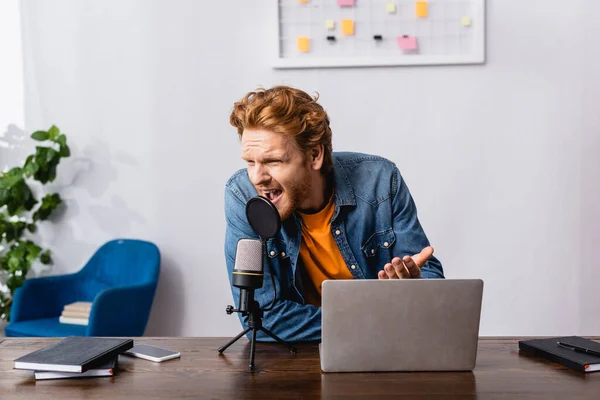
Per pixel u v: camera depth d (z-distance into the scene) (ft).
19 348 5.32
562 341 5.08
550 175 10.74
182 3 10.89
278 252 5.91
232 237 5.94
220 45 10.89
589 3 10.55
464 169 10.77
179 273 11.14
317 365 4.74
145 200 11.15
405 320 4.51
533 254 10.82
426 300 4.50
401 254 6.10
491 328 10.91
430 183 10.79
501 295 10.85
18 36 11.23
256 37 10.82
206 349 5.21
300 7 10.66
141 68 11.03
